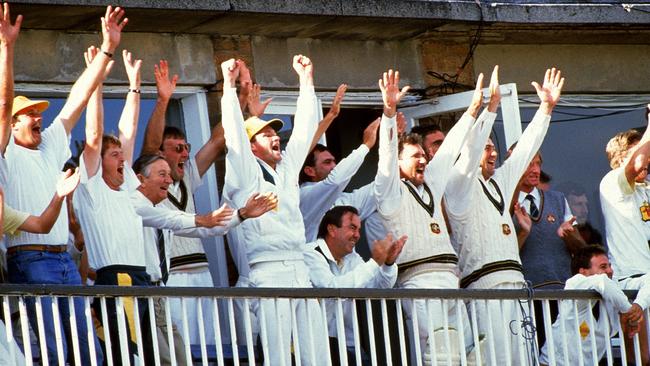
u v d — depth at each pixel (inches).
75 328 879.7
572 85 1403.8
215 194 1194.6
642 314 1102.4
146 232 1026.1
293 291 964.0
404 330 1071.6
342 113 1352.1
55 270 912.9
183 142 1080.8
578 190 1402.6
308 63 1082.1
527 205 1168.8
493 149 1127.6
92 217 951.0
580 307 1098.7
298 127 1069.1
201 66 1213.1
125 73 1173.7
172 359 912.3
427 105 1318.9
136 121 1018.7
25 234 909.2
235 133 1024.9
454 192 1105.4
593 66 1414.9
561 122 1409.9
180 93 1208.2
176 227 990.4
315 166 1136.8
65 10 1105.4
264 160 1048.8
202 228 991.0
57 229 920.3
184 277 1072.8
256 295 949.8
